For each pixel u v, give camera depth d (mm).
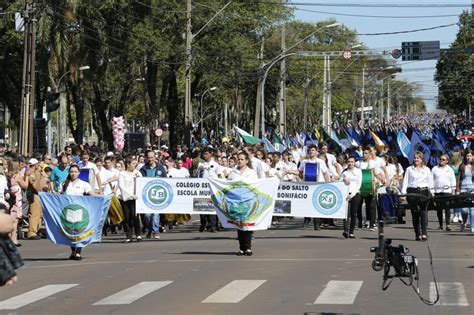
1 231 6930
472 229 21734
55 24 45125
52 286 14234
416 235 20609
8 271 7051
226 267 16047
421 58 67688
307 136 43438
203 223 24531
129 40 50719
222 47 55156
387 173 24281
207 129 97938
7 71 53469
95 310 11789
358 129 62844
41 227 23969
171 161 26062
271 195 18078
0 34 48719
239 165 18234
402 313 11164
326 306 11734
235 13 55344
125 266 16672
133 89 64812
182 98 70938
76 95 52125
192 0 53281
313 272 15125
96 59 49781
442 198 11156
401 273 10625
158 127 67625
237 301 12227
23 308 12141
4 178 19828
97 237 18094
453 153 26125
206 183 22906
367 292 12891
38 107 52094
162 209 22766
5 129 83125
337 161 26734
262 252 18500
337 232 23453
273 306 11789
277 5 60594
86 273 15820
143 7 51500
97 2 47219
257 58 62000
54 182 23484
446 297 12383
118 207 22906
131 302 12352
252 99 87000
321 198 22969
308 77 99812
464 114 137625
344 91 132875
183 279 14602
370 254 17781
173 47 51719
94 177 22828
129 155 22500
